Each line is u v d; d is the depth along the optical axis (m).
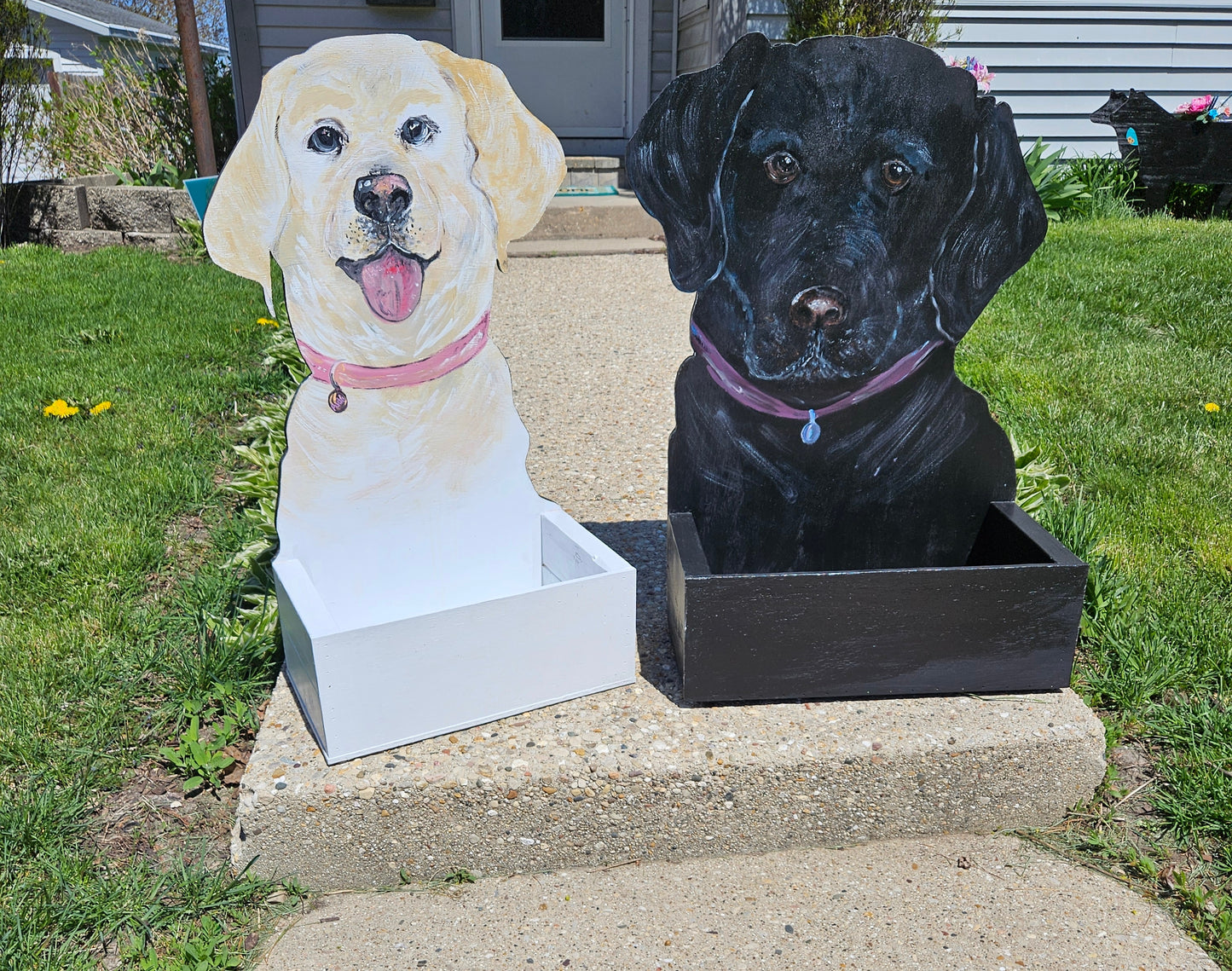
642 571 2.81
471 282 2.28
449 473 2.40
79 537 3.09
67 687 2.42
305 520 2.27
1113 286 5.52
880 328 2.32
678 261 2.24
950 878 1.99
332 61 2.01
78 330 5.24
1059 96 8.30
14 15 7.55
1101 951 1.80
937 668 2.17
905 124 2.19
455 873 2.01
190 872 1.91
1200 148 7.57
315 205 2.07
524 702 2.14
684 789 2.00
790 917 1.89
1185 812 2.08
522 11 8.41
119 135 8.97
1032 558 2.29
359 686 1.93
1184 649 2.54
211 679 2.40
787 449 2.42
